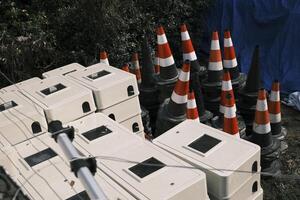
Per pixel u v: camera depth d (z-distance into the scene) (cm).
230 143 353
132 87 446
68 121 406
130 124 462
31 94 429
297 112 668
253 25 776
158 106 577
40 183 312
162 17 806
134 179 308
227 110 459
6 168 323
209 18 850
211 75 554
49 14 743
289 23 716
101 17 700
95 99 426
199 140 359
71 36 737
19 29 700
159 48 538
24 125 374
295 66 709
